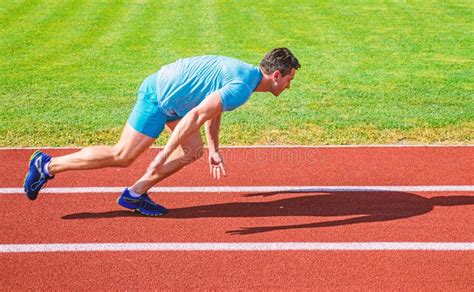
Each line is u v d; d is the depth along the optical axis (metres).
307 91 10.01
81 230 5.64
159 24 14.69
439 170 7.03
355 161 7.29
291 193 6.46
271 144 7.89
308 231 5.64
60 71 11.16
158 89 5.51
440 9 15.99
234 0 17.00
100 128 8.45
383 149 7.66
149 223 5.79
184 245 5.38
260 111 9.08
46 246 5.36
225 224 5.78
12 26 14.52
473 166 7.14
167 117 5.68
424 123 8.57
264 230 5.66
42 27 14.44
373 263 5.09
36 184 5.90
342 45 12.90
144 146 5.67
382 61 11.78
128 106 9.36
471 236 5.54
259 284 4.79
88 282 4.82
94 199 6.29
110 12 15.84
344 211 6.04
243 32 13.96
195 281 4.83
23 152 7.60
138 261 5.12
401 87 10.23
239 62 5.49
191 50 12.63
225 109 5.28
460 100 9.55
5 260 5.14
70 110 9.15
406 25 14.48
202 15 15.49
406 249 5.31
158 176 5.85
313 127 8.45
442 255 5.22
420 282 4.82
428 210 6.05
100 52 12.45
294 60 5.55
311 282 4.82
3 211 6.02
